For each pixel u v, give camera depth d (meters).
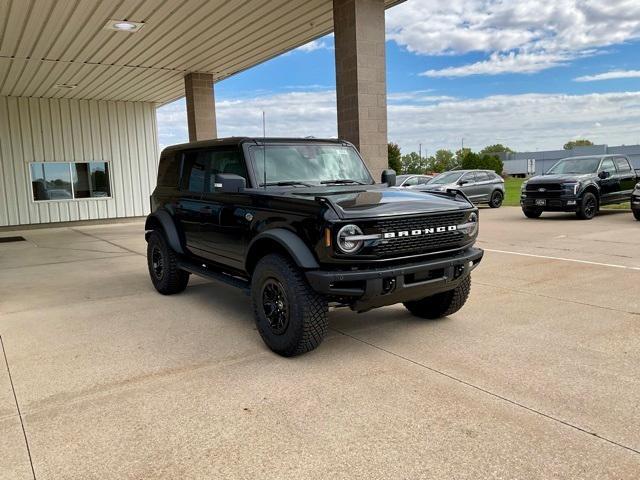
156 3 9.18
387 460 2.60
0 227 16.77
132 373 3.87
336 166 5.28
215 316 5.44
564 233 11.09
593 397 3.24
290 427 2.97
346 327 4.86
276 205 4.21
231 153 5.03
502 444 2.71
